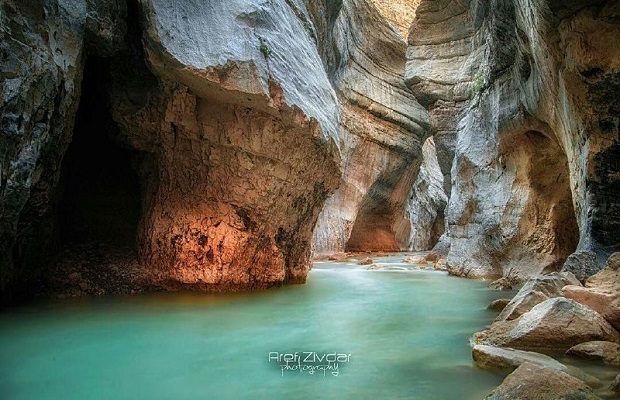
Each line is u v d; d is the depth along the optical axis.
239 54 7.02
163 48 6.53
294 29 8.91
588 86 6.75
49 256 8.21
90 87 8.68
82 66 6.64
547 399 3.20
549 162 10.82
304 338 5.70
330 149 8.95
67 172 9.02
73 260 8.43
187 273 8.25
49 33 5.49
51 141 6.17
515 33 9.61
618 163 6.97
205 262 8.27
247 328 6.13
